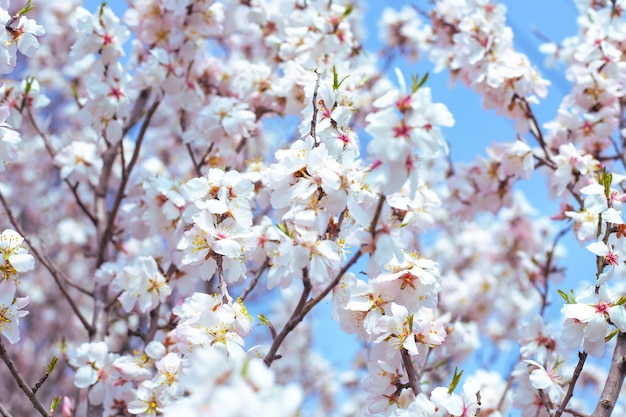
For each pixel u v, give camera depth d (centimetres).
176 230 97
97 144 108
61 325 179
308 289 79
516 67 108
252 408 60
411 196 74
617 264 84
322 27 108
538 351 96
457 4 122
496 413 99
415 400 81
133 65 115
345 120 84
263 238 91
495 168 116
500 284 157
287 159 80
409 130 74
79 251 174
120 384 94
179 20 112
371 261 77
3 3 89
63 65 168
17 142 86
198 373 64
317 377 189
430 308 88
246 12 123
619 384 82
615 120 110
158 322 99
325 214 79
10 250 82
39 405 80
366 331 84
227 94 116
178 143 148
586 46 110
